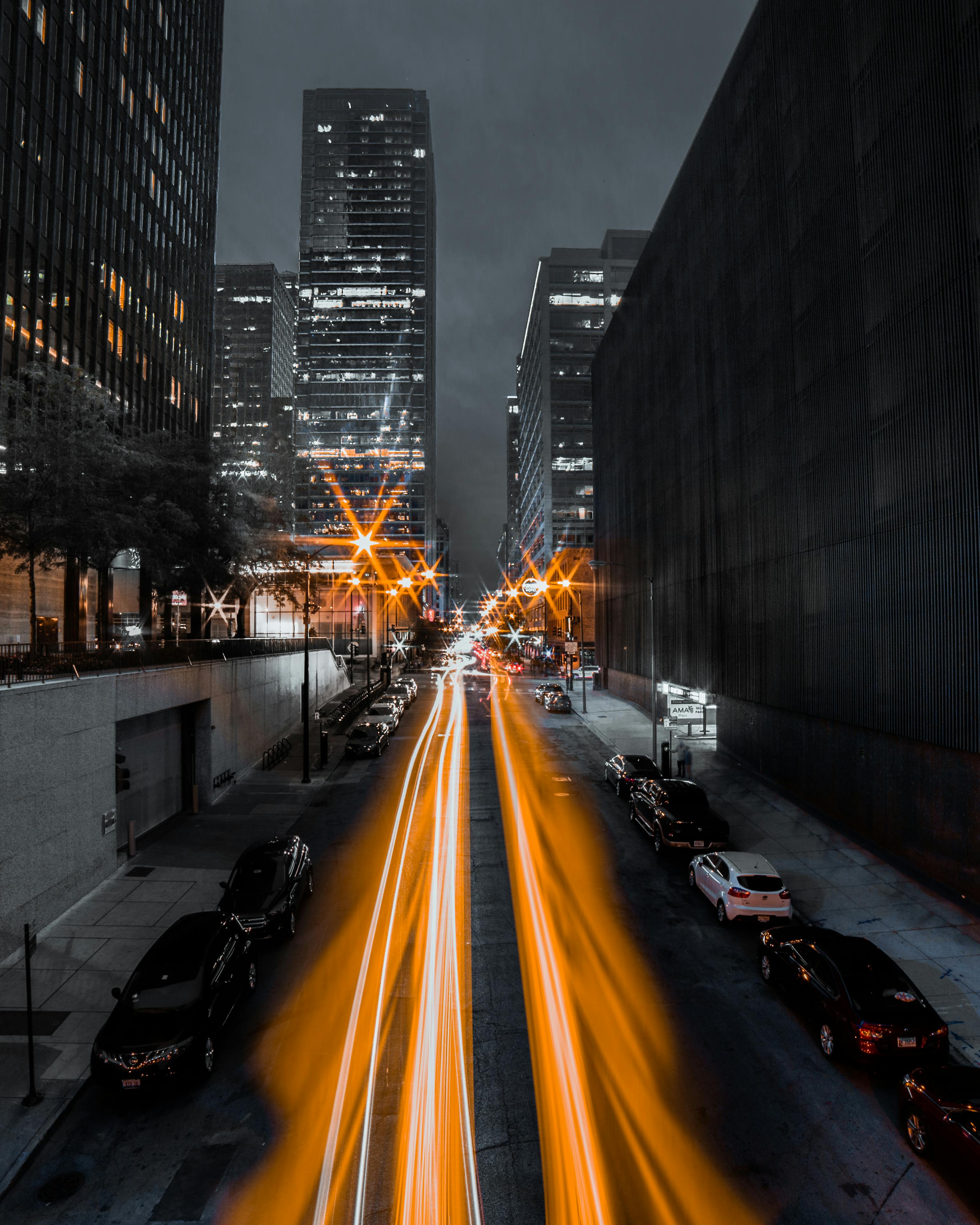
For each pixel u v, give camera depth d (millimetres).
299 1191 6949
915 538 15531
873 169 16844
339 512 147375
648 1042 9398
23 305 37188
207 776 21625
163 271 55625
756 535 24125
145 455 22016
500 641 127062
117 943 12312
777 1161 7324
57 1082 8617
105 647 18188
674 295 33656
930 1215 6656
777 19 22000
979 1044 9344
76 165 42438
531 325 145875
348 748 28594
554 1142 7559
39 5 38531
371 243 151500
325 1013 10125
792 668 21500
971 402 13750
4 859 11789
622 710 42250
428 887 14883
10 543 18047
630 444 43281
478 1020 9898
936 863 14961
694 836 16375
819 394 19609
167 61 56406
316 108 152875
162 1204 6832
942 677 14656
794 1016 10086
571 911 13719
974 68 13547
